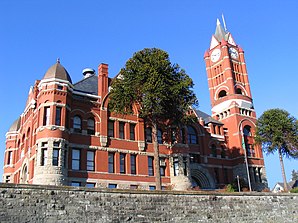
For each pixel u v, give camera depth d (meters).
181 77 45.50
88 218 24.64
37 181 39.75
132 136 50.72
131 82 43.81
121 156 48.44
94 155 45.94
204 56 79.38
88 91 49.84
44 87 44.19
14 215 22.14
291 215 36.44
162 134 53.94
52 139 41.53
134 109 51.88
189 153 58.59
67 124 44.28
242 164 63.06
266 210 34.75
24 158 49.38
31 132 47.25
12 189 22.66
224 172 62.84
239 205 33.09
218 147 63.78
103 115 48.22
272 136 57.88
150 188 48.78
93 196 25.47
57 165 41.00
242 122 67.62
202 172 58.19
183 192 30.14
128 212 26.52
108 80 51.12
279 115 58.22
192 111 58.88
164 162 52.19
